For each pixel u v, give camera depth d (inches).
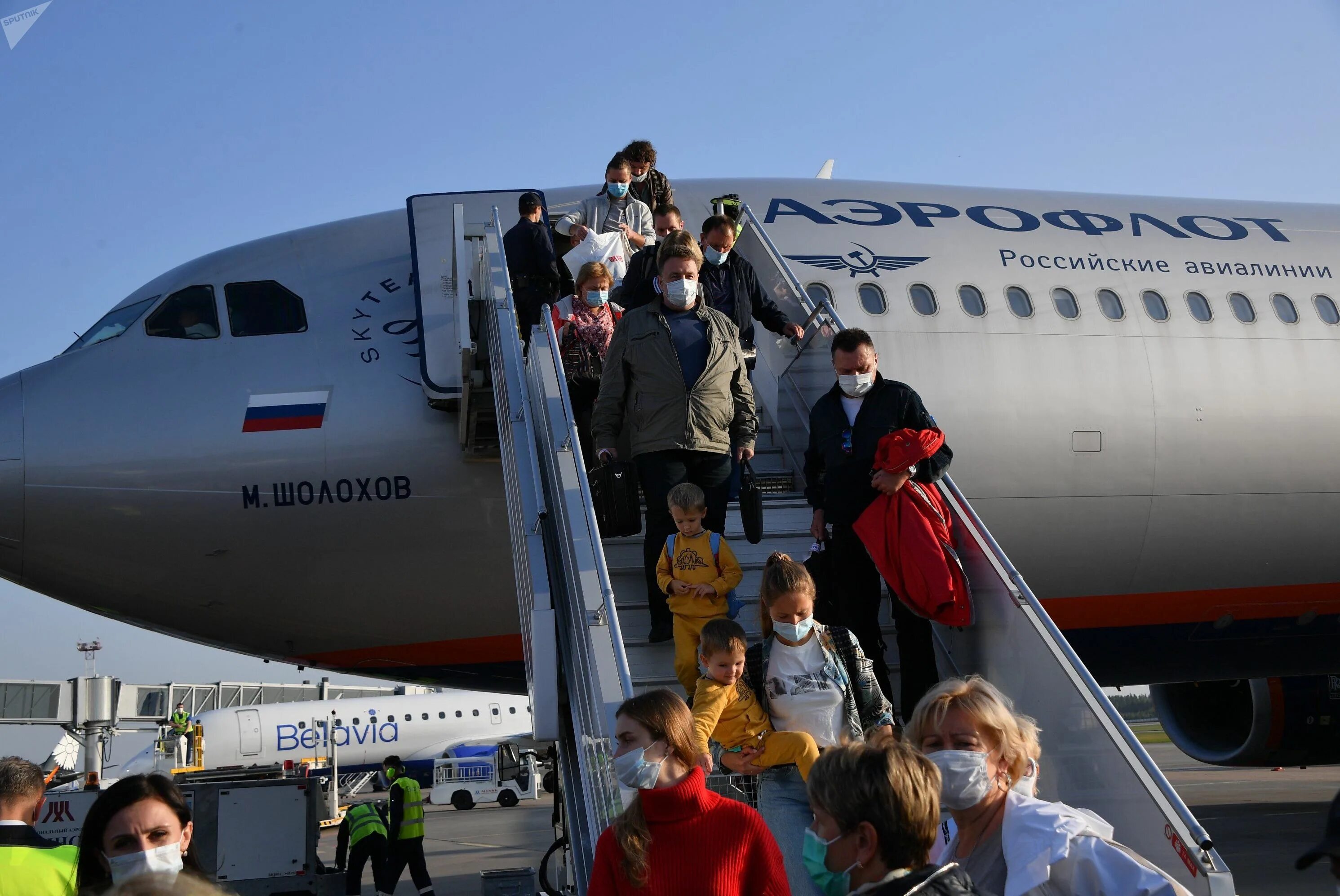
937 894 87.0
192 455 343.6
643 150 308.5
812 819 146.8
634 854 106.8
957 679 116.4
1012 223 424.2
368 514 348.2
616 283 282.2
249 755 1617.9
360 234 395.5
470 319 316.5
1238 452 399.2
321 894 384.5
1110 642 417.1
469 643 375.9
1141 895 95.6
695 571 176.2
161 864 119.7
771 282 299.9
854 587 199.2
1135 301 406.0
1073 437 384.2
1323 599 422.0
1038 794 177.0
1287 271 429.4
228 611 366.9
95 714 1328.7
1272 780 1227.2
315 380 353.1
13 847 136.3
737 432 213.6
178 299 370.9
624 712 112.3
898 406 200.2
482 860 729.6
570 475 190.1
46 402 350.0
